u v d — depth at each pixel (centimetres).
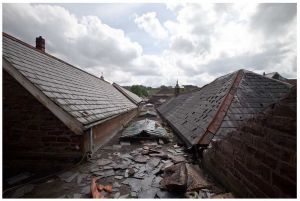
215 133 685
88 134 659
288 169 253
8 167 600
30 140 604
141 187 459
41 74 685
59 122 600
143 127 1034
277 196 270
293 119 256
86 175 534
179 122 1192
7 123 605
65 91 735
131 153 740
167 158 677
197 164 620
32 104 598
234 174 398
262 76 1001
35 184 486
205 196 399
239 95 866
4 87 596
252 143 346
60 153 602
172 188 422
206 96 1164
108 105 1158
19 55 663
